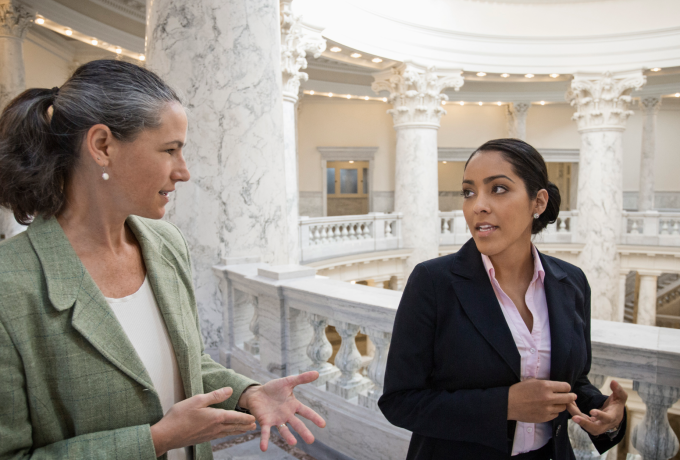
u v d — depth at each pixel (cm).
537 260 147
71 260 109
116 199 114
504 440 126
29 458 99
